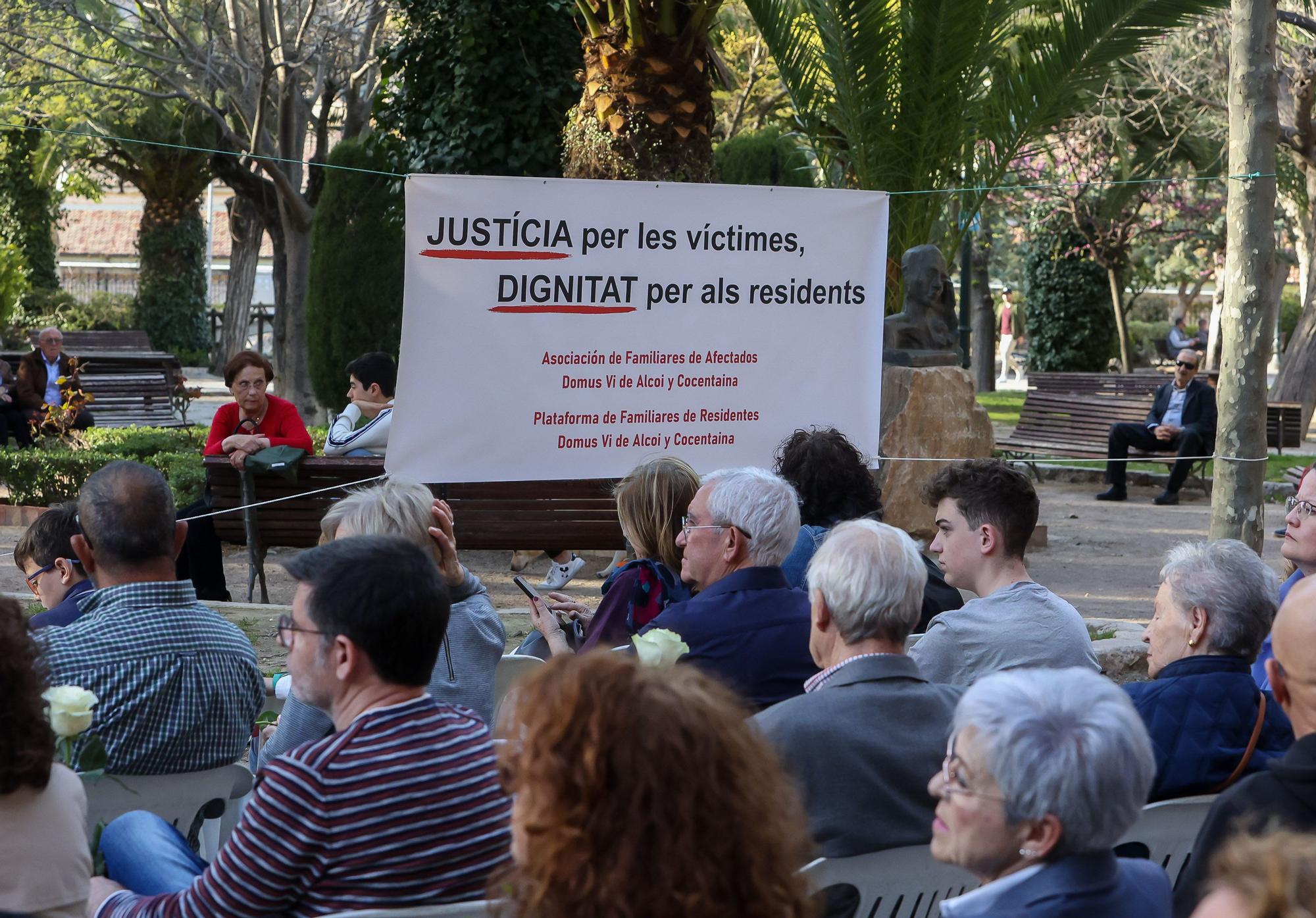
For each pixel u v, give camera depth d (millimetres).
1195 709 3010
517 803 1691
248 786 3205
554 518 7434
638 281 5734
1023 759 1886
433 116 11820
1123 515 11922
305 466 7051
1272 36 5258
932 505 3922
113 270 49406
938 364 9281
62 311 35531
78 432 13805
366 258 14734
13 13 19906
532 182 5551
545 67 11578
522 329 5621
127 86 22094
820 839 2580
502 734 1761
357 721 2324
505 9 11398
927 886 2691
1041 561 9555
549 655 4273
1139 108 21094
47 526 4062
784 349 5953
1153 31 9500
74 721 2441
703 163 8641
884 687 2727
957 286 31328
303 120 21516
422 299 5500
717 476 3721
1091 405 14328
